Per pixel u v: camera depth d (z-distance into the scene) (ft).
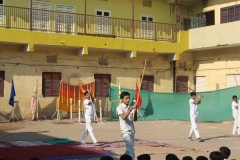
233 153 37.52
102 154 34.81
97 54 73.61
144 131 55.62
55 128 56.65
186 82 83.41
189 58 83.51
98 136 48.83
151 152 36.70
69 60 70.64
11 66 65.10
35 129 55.31
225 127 60.23
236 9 74.95
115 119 70.54
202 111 67.67
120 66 76.13
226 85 77.00
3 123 61.77
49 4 69.10
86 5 73.05
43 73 68.39
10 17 65.00
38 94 67.46
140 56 78.64
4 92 64.49
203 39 77.15
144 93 71.10
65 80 70.13
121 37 75.92
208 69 80.84
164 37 81.87
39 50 67.72
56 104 69.21
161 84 80.84
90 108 40.65
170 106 71.67
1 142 42.19
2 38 61.16
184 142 45.16
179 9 81.71
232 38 71.67
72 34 69.00
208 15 82.28
